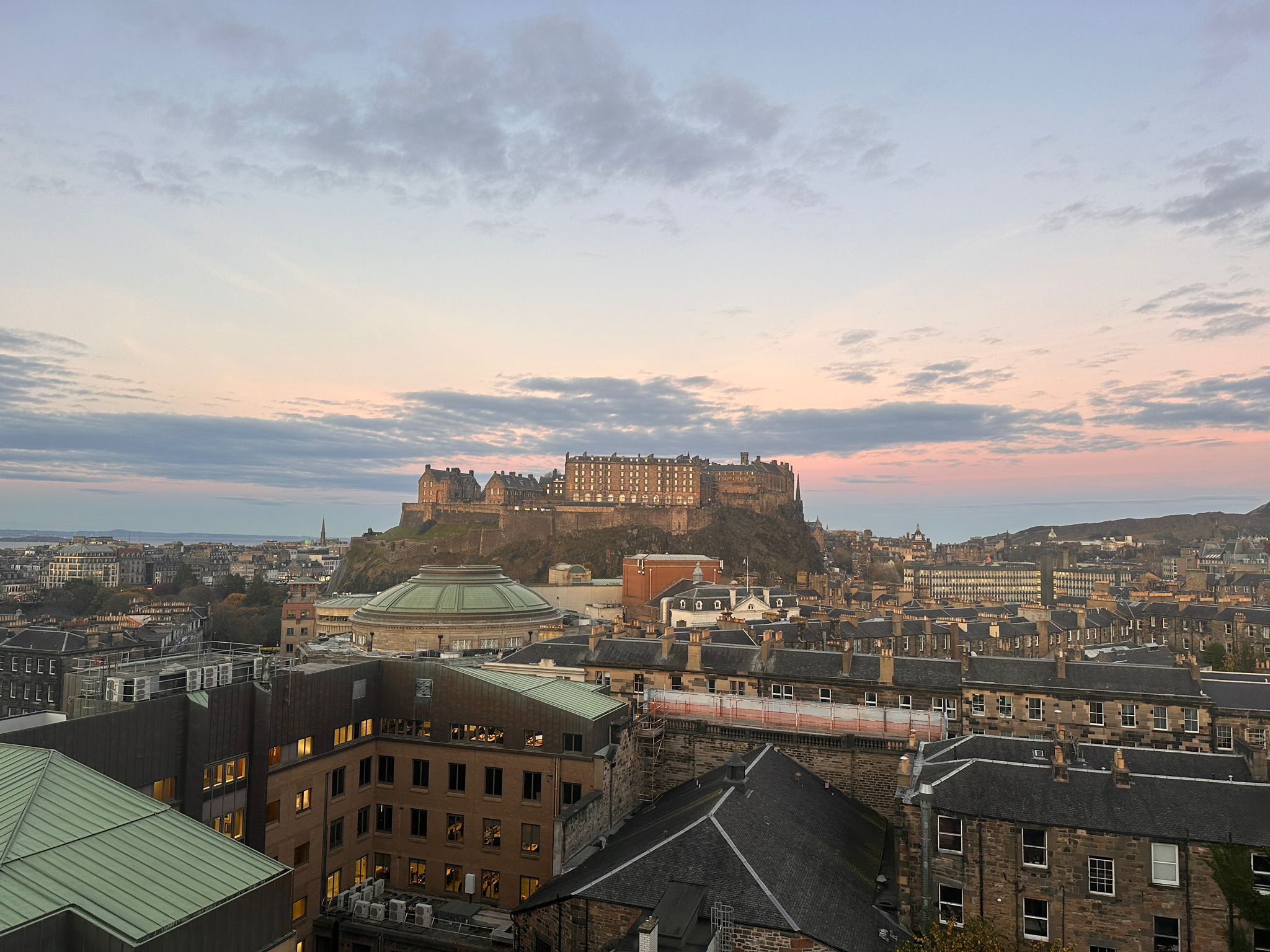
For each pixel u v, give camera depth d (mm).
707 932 42406
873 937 45406
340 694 67938
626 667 88750
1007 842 46719
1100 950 44875
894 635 139625
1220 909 43000
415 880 70500
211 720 54688
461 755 69938
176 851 37000
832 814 60406
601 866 51531
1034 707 77375
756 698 76250
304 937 61812
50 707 143625
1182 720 73812
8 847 32812
